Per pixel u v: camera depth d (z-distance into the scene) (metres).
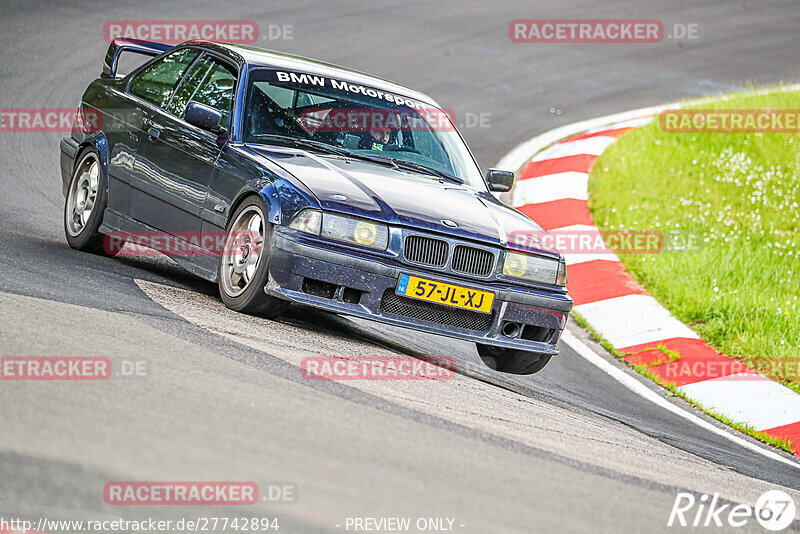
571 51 59.41
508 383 20.75
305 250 18.45
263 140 21.20
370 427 13.10
